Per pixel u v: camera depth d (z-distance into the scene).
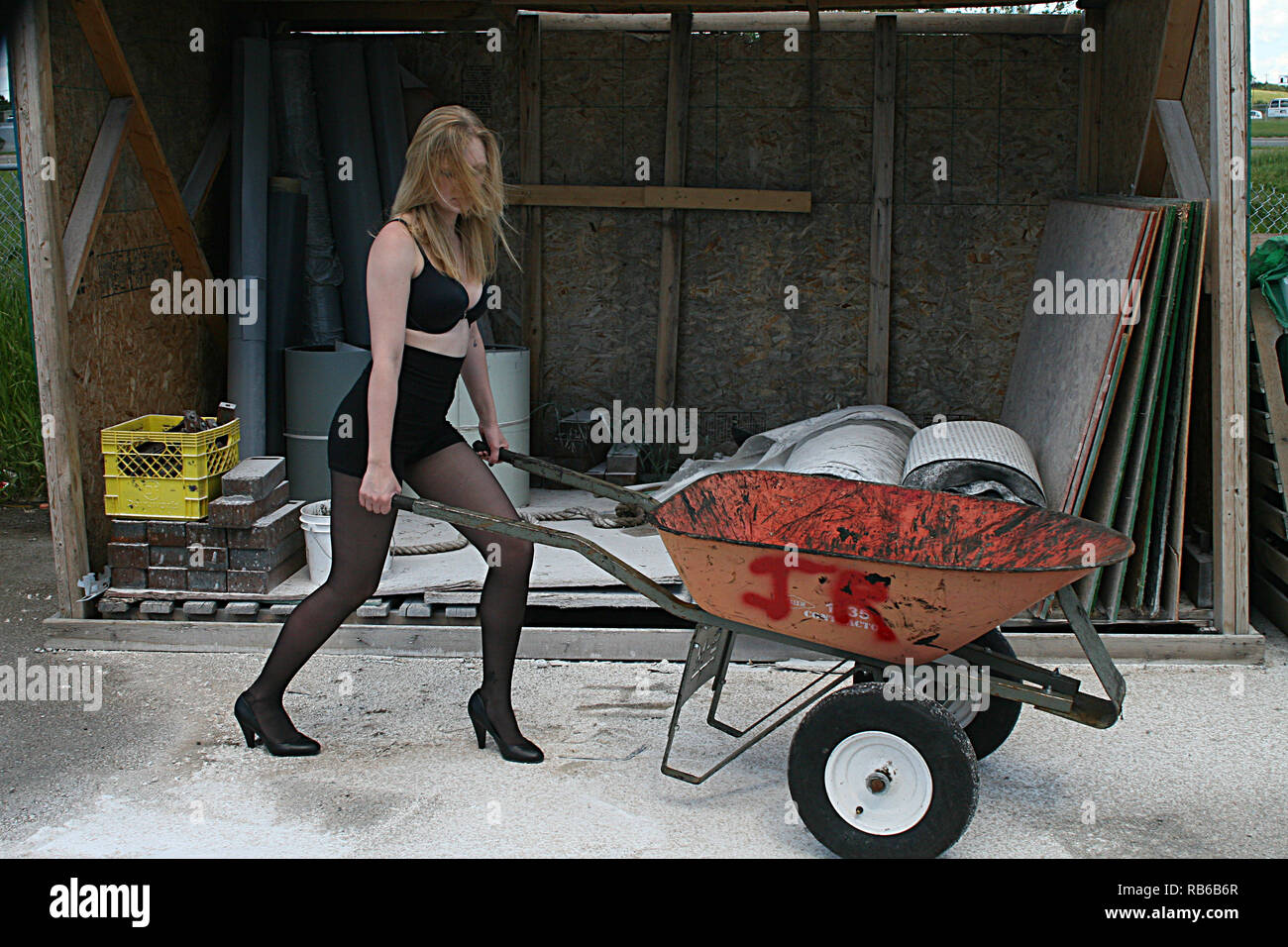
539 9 5.92
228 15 5.99
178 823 3.24
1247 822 3.24
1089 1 5.83
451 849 3.10
